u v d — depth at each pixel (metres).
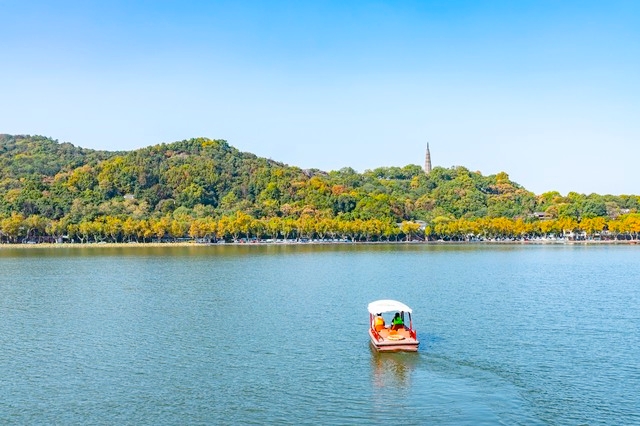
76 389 65.69
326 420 56.34
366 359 75.50
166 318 104.19
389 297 127.81
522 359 74.94
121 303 121.25
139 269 196.62
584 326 94.62
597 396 61.69
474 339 85.62
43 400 62.44
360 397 61.88
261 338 87.94
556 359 74.94
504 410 58.06
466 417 56.56
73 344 85.56
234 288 145.38
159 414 58.38
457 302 119.94
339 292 137.00
